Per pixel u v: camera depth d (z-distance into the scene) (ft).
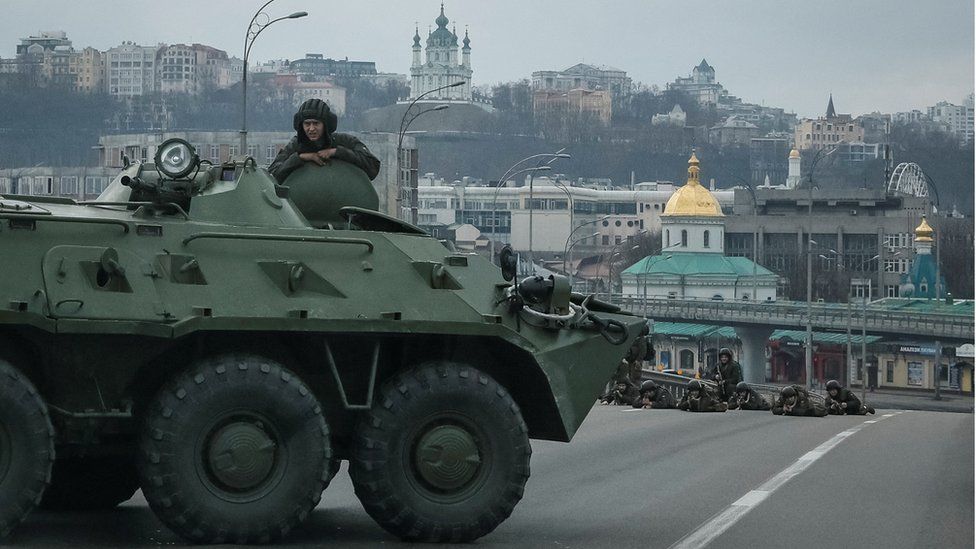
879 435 104.17
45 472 39.04
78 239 41.65
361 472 42.75
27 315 39.58
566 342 46.21
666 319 540.93
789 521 52.54
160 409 40.37
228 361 41.04
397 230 48.80
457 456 43.27
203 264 42.52
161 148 44.57
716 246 635.66
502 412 43.65
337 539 43.60
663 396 141.69
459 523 43.29
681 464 74.23
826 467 75.20
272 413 41.19
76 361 41.14
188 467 40.47
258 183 45.80
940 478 70.64
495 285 46.21
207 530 40.63
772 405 141.49
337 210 49.16
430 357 45.39
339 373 44.50
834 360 519.19
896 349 498.69
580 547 44.19
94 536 42.52
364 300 43.62
